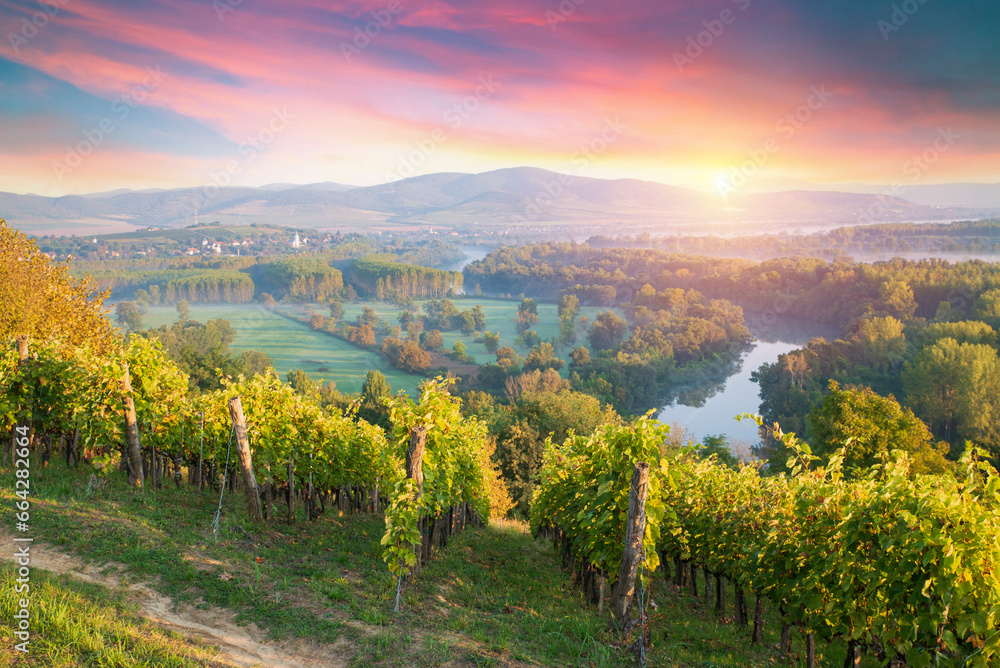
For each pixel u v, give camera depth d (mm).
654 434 9102
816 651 9531
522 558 14859
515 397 112125
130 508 9875
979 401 71562
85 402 11141
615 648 7961
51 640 5555
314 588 8195
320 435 12883
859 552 7223
